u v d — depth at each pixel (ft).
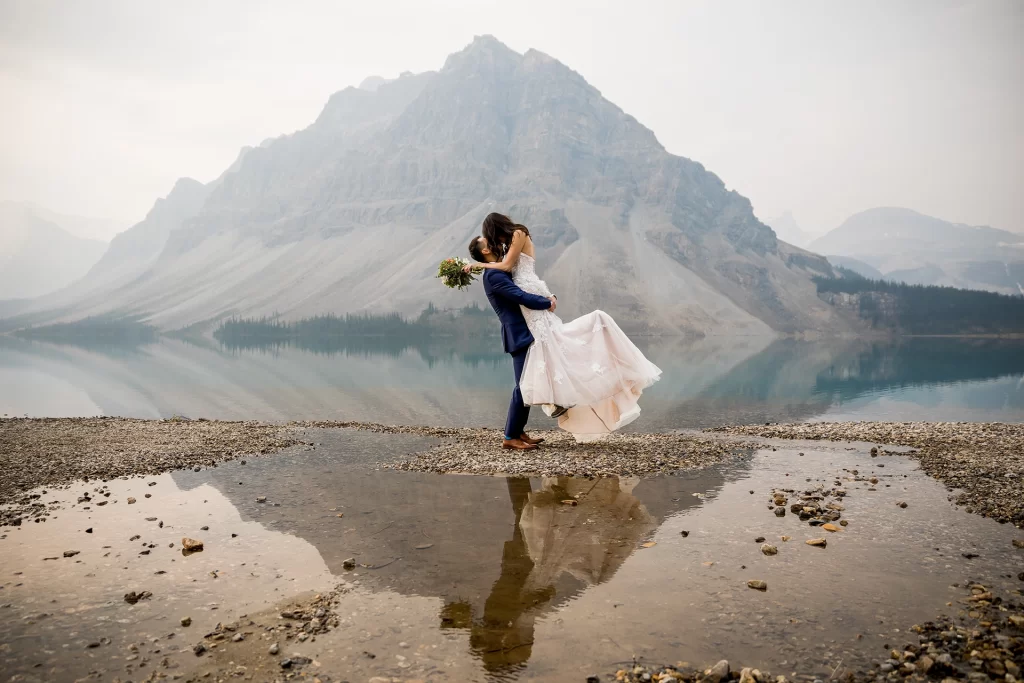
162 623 10.97
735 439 30.63
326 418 73.41
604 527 16.34
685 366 203.82
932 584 12.07
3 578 13.20
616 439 30.48
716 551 14.28
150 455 27.09
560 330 25.26
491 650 9.81
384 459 26.55
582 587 12.36
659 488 20.43
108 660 9.58
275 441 31.14
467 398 102.06
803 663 9.15
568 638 10.16
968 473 21.21
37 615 11.32
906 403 84.94
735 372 167.84
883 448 27.25
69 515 18.24
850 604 11.22
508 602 11.69
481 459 25.44
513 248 24.89
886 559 13.52
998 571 12.67
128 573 13.47
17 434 33.42
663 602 11.52
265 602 11.87
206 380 144.87
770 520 16.66
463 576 13.09
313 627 10.66
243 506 19.04
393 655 9.66
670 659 9.36
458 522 17.06
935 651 9.30
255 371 187.01
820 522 16.25
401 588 12.50
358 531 16.35
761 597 11.62
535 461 24.75
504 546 14.99
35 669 9.26
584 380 24.68
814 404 84.48
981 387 113.29
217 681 8.88
